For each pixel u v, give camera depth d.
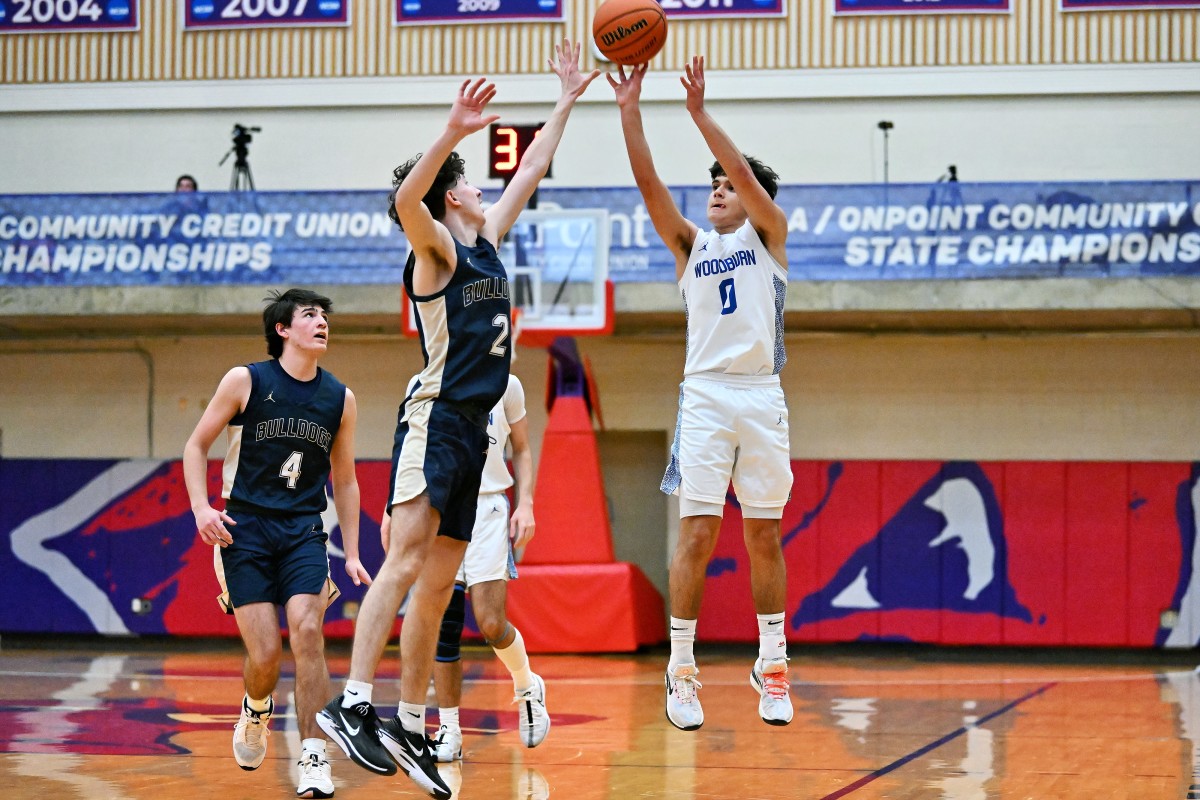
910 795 8.39
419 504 6.92
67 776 9.09
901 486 22.12
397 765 6.78
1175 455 23.27
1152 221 20.75
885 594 22.00
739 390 7.95
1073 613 21.48
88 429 25.48
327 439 8.70
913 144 24.45
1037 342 23.72
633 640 20.70
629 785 8.77
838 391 24.16
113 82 25.72
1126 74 24.03
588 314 20.69
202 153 25.56
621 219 21.70
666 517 24.81
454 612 9.91
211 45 25.59
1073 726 12.43
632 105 8.16
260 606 8.31
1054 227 20.95
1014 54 24.31
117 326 24.05
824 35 24.67
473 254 7.18
